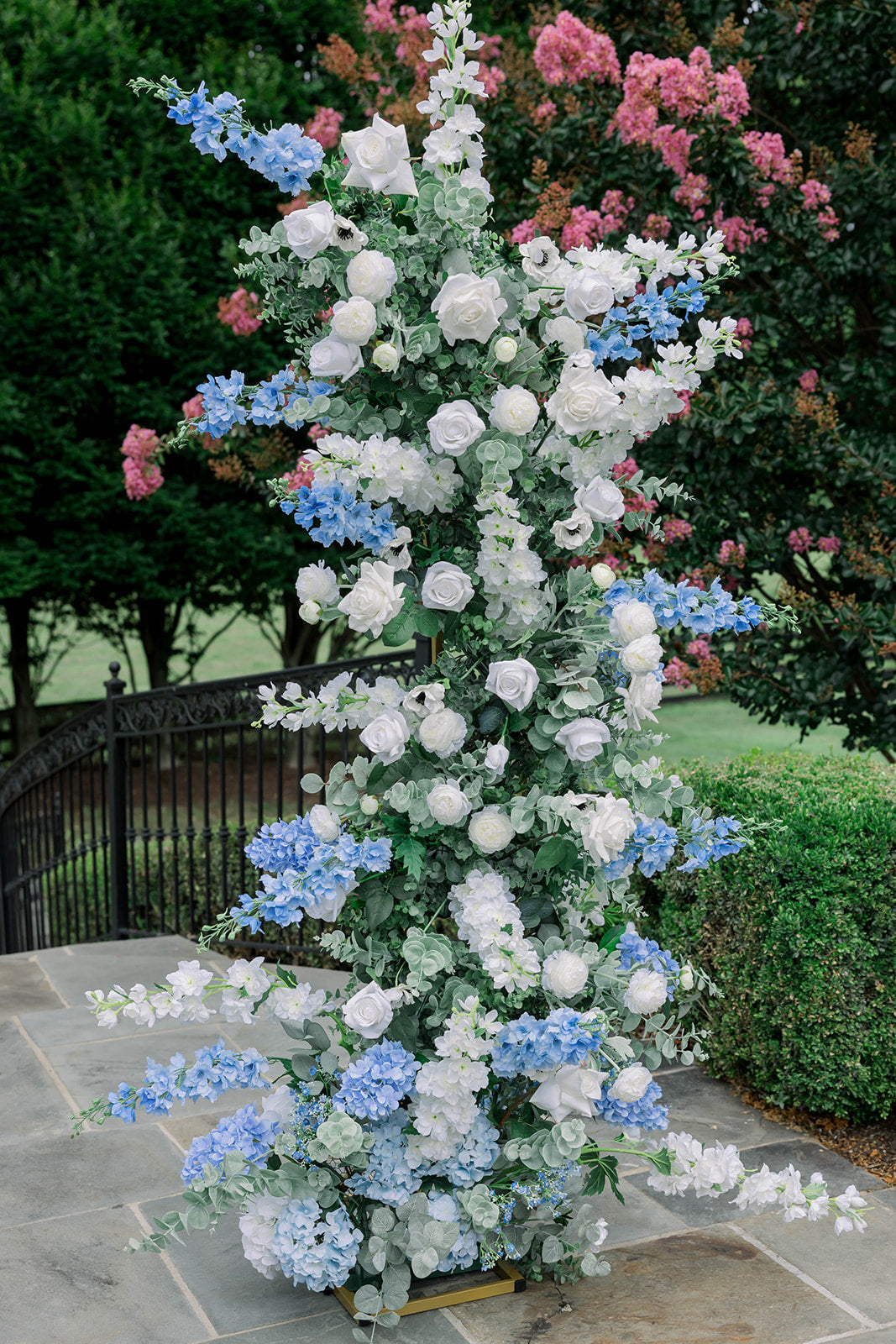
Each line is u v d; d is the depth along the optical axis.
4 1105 3.62
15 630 12.77
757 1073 3.59
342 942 2.60
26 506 10.63
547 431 2.59
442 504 2.53
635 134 5.02
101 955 5.19
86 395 10.70
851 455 5.21
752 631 5.52
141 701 5.75
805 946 3.33
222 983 2.45
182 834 5.88
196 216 11.18
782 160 5.05
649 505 5.14
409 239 2.43
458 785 2.47
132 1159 3.27
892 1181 3.15
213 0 11.23
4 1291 2.62
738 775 3.87
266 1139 2.45
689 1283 2.68
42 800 7.15
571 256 2.60
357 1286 2.57
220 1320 2.54
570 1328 2.50
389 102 6.23
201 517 11.16
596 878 2.65
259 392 2.49
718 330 2.51
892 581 5.21
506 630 2.56
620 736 2.71
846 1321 2.51
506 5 6.77
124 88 10.87
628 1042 2.51
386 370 2.38
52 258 10.38
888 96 5.68
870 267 5.46
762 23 5.51
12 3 10.76
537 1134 2.44
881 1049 3.33
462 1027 2.33
